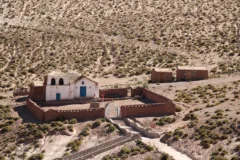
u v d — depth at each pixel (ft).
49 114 248.73
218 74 364.38
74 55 451.53
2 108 278.26
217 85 307.58
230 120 218.18
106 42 485.56
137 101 288.10
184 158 189.26
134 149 202.39
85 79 294.25
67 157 208.13
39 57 443.32
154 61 425.28
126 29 517.96
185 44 470.80
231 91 284.82
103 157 199.82
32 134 232.94
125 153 200.64
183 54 445.37
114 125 238.07
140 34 502.38
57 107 273.33
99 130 233.96
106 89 301.84
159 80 344.08
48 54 451.94
